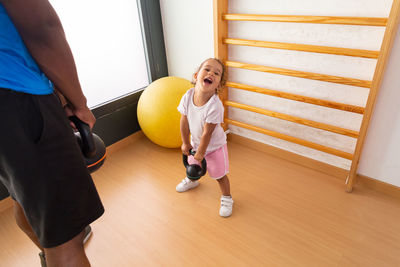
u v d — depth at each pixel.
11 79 0.61
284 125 2.02
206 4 2.00
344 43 1.58
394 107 1.53
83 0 1.88
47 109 0.68
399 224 1.56
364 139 1.59
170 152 2.27
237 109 2.21
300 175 1.95
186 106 1.46
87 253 1.49
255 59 1.95
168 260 1.43
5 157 0.65
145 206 1.77
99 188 1.93
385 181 1.74
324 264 1.38
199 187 1.88
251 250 1.46
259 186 1.87
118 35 2.13
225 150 1.55
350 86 1.65
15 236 1.62
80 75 2.00
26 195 0.70
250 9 1.83
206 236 1.55
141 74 2.40
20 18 0.58
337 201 1.72
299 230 1.55
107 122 2.21
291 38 1.75
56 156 0.71
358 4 1.46
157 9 2.25
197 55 2.26
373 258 1.39
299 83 1.83
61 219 0.77
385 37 1.31
